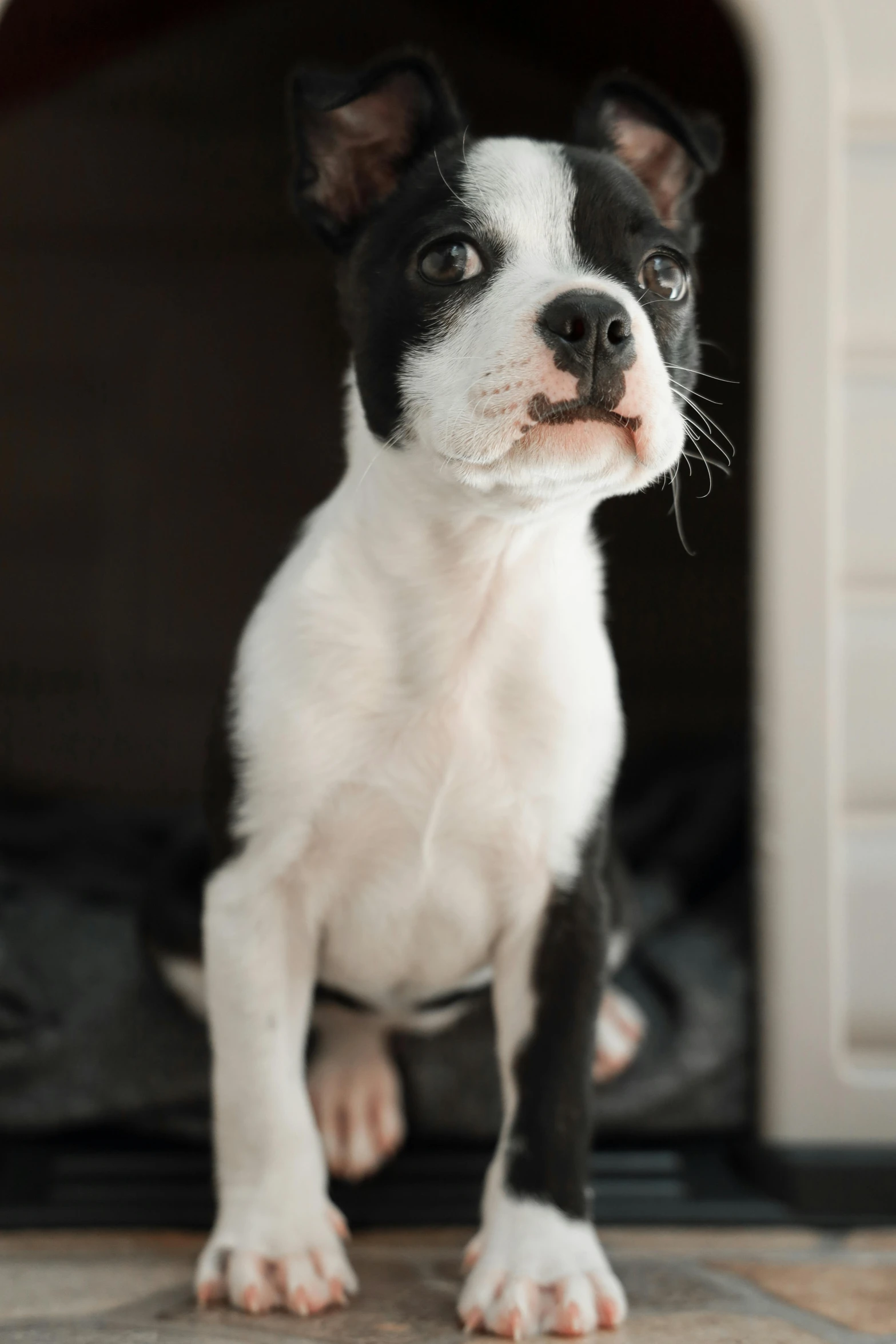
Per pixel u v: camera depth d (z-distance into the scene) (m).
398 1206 0.59
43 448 1.10
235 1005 0.52
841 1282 0.53
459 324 0.49
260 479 1.12
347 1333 0.49
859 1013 0.62
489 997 0.61
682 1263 0.55
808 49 0.62
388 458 0.51
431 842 0.53
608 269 0.50
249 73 1.12
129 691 1.09
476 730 0.52
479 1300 0.49
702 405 0.91
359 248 0.53
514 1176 0.51
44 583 1.09
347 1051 0.61
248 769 0.52
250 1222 0.51
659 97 0.56
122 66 1.11
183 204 1.12
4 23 0.88
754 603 0.63
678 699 1.04
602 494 0.49
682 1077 0.63
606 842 0.55
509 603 0.52
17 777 1.06
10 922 0.68
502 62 1.08
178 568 1.11
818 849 0.62
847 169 0.62
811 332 0.62
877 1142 0.61
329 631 0.52
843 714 0.62
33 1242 0.56
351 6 1.10
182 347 1.12
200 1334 0.48
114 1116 0.62
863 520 0.62
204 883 0.57
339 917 0.55
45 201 1.11
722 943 0.70
